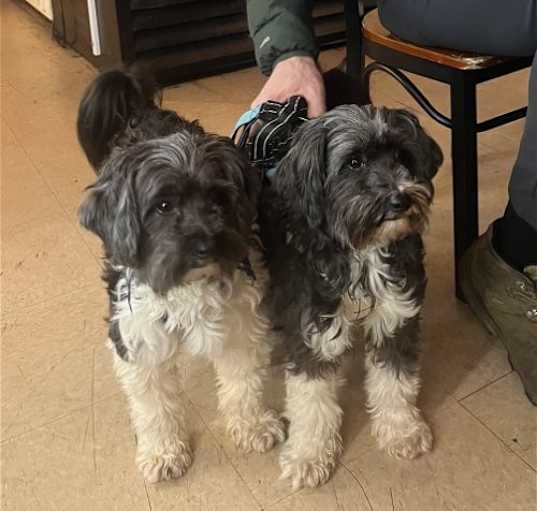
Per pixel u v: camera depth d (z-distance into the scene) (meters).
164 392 1.42
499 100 2.82
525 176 1.45
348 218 1.18
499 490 1.38
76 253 2.11
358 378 1.64
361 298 1.26
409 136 1.22
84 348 1.77
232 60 3.32
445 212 2.16
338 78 1.83
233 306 1.29
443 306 1.84
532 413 1.54
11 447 1.52
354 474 1.43
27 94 3.20
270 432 1.50
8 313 1.89
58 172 2.54
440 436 1.50
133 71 1.46
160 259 1.14
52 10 3.80
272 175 1.31
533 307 1.53
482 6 1.48
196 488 1.43
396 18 1.66
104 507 1.40
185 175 1.14
